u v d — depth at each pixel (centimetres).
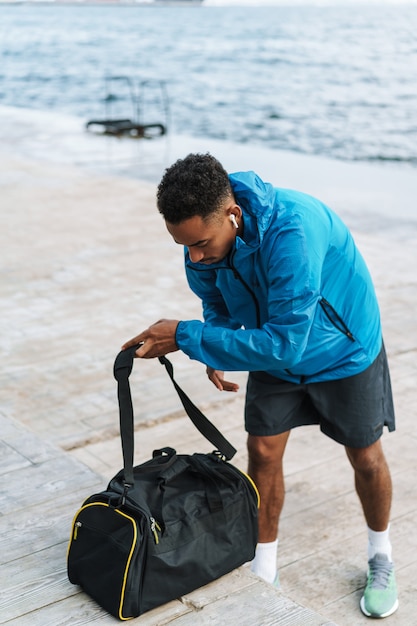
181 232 212
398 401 439
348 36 7556
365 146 1950
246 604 222
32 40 7481
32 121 1541
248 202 220
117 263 659
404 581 296
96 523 217
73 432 395
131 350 227
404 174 1109
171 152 1234
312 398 259
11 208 823
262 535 275
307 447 392
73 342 505
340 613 280
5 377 455
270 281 225
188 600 223
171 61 4862
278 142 2014
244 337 223
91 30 9488
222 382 262
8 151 1183
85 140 1321
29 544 249
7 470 295
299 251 221
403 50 5738
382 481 272
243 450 386
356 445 262
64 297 580
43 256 671
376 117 2495
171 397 437
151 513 218
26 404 424
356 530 327
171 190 208
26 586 229
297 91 3241
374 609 276
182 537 218
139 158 1172
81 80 3731
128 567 209
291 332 221
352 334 250
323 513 338
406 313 559
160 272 640
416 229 795
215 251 221
